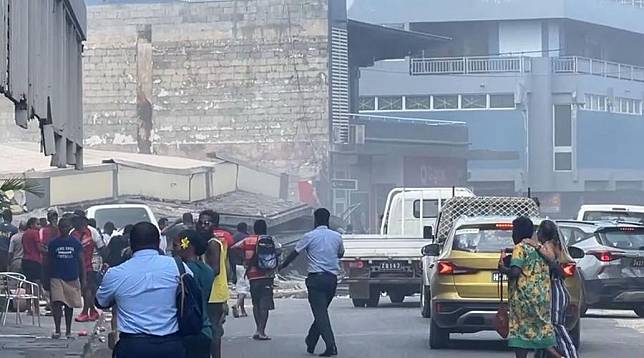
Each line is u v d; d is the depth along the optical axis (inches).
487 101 3275.1
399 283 1206.3
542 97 3272.6
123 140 2454.5
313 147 2402.8
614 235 1030.4
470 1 3373.5
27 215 1470.2
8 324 946.7
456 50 3420.3
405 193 1444.4
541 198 3277.6
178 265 385.1
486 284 744.3
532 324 590.9
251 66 2431.1
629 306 1063.6
